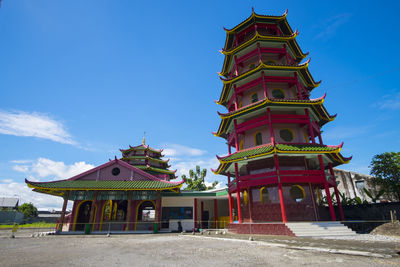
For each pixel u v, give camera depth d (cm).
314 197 2277
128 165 3056
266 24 2952
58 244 1688
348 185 3862
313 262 922
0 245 1658
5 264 978
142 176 3047
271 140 2431
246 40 3008
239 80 2809
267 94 2638
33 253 1270
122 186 2794
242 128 2605
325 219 2378
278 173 2105
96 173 3030
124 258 1083
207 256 1098
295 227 1884
